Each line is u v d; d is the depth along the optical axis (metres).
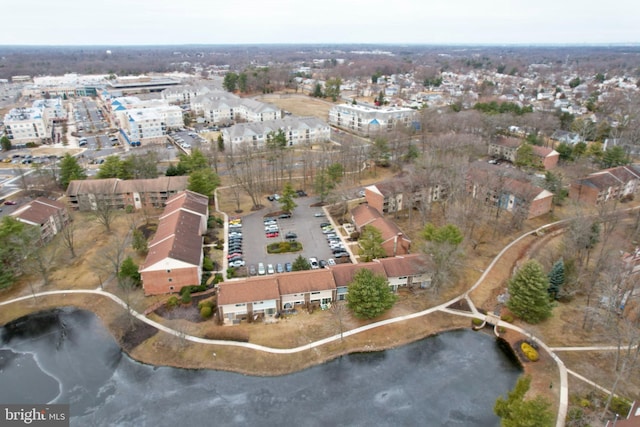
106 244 92.44
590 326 66.69
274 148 142.62
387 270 76.19
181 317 70.19
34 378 60.56
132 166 123.69
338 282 72.88
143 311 72.06
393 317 70.75
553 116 165.88
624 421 47.69
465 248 88.88
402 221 102.81
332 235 94.50
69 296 76.88
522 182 105.56
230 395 57.41
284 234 96.19
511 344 65.38
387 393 57.62
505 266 83.81
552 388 56.59
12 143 172.00
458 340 67.12
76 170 121.81
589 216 86.81
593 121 170.00
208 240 93.50
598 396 55.00
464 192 107.75
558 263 73.56
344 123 192.88
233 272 79.44
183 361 62.59
